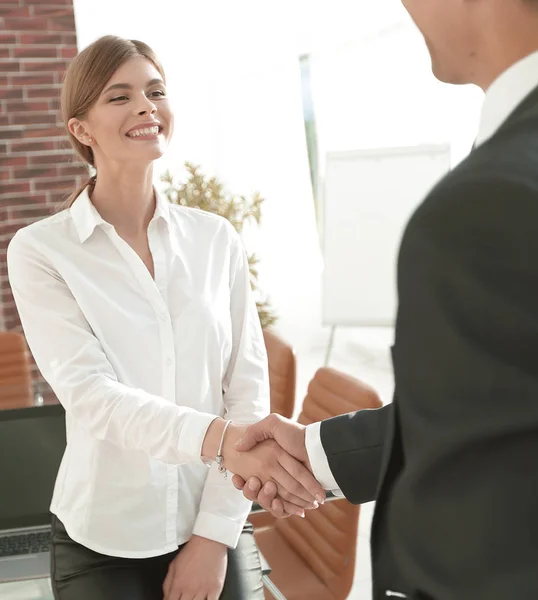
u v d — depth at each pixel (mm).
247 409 1834
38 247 1696
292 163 7723
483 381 607
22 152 5414
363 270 6395
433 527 656
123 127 1692
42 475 2080
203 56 7688
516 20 671
